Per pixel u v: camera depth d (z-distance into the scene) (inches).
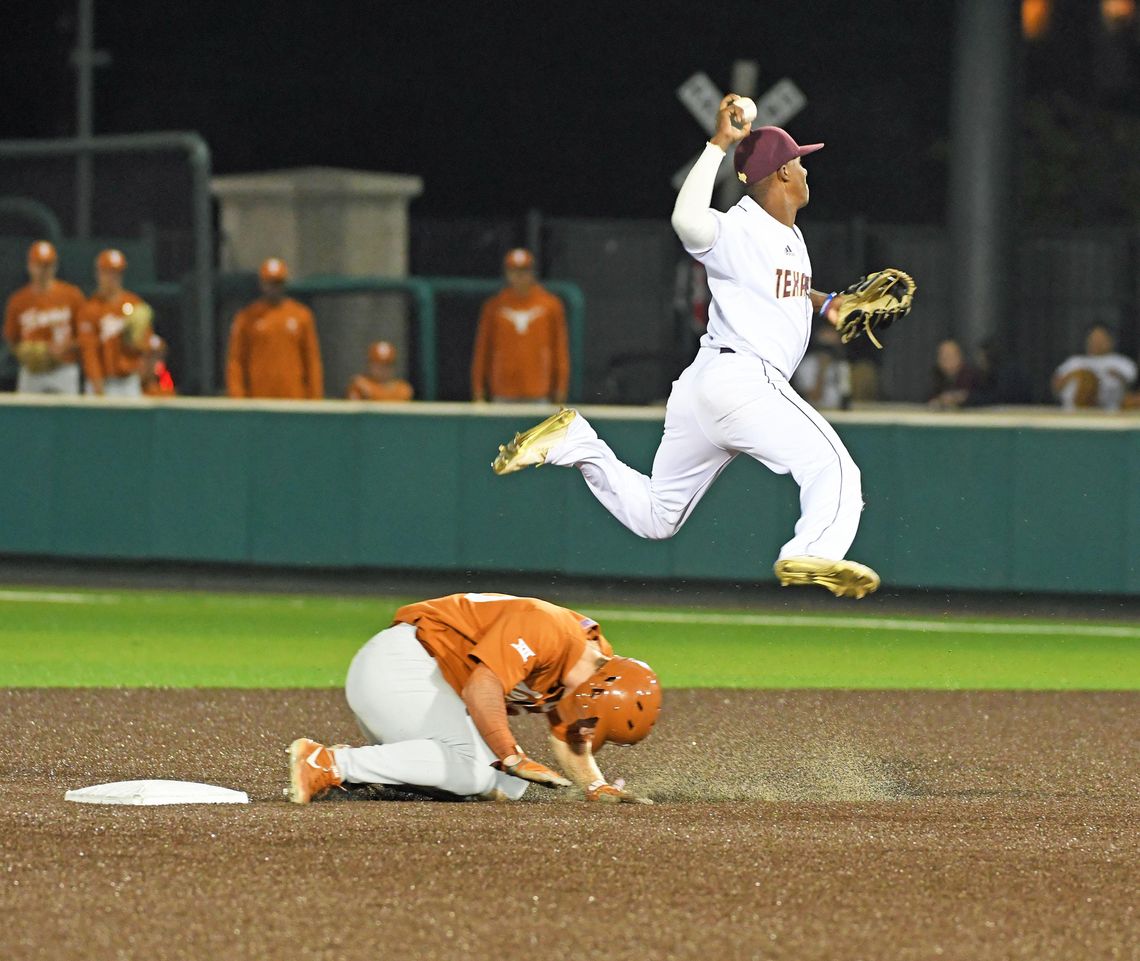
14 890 655.1
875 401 2726.4
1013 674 1440.7
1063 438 1765.5
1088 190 4286.4
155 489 1908.2
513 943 605.3
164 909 634.8
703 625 1692.9
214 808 795.4
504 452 923.4
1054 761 1052.5
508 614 818.8
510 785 858.8
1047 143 4281.5
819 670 1445.6
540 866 693.3
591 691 830.5
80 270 2608.3
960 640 1625.2
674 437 919.0
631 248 2982.3
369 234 2849.4
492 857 704.4
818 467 884.0
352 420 1863.9
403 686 829.8
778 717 1195.3
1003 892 674.2
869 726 1168.2
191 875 676.1
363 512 1867.6
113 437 1914.4
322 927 618.5
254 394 2180.1
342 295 2662.4
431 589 1868.8
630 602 1835.6
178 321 2731.3
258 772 971.3
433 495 1855.3
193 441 1898.4
